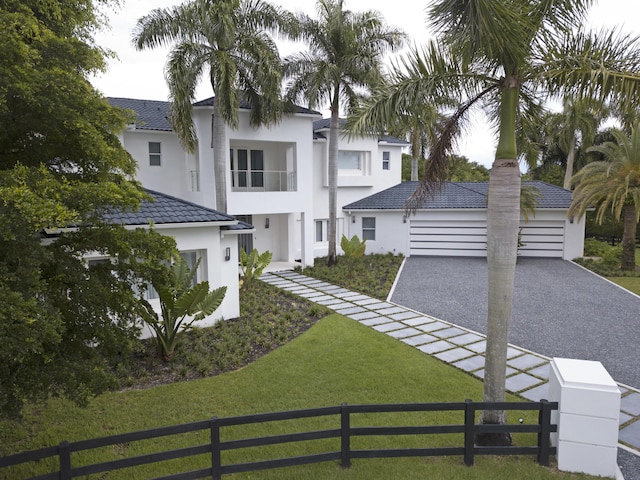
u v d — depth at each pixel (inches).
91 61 197.5
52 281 187.2
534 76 243.6
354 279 695.1
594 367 232.1
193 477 202.7
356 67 708.7
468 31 206.5
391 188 996.6
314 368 352.5
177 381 331.3
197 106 690.2
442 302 564.1
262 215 853.8
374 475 217.2
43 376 169.9
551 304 553.9
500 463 227.9
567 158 1226.0
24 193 147.6
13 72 163.0
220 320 463.2
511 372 352.5
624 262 771.4
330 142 778.2
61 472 178.7
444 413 287.6
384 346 401.1
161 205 445.4
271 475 217.0
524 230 882.8
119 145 225.9
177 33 602.2
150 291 424.2
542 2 225.6
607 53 236.1
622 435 260.8
